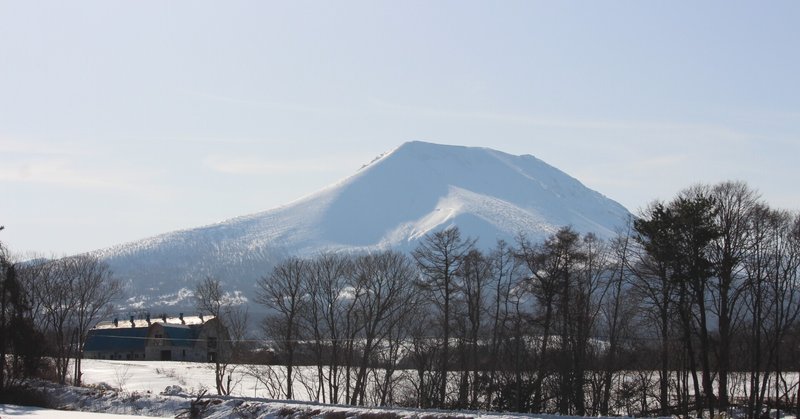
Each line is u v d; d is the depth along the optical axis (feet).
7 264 247.09
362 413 162.81
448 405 239.71
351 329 290.76
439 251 281.33
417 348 261.24
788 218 232.73
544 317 241.14
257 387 299.58
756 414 205.87
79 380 272.72
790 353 262.26
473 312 264.93
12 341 237.25
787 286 231.71
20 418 184.14
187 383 311.27
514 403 228.02
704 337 211.00
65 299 344.08
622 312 262.06
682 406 221.25
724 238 223.10
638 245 250.16
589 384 242.78
